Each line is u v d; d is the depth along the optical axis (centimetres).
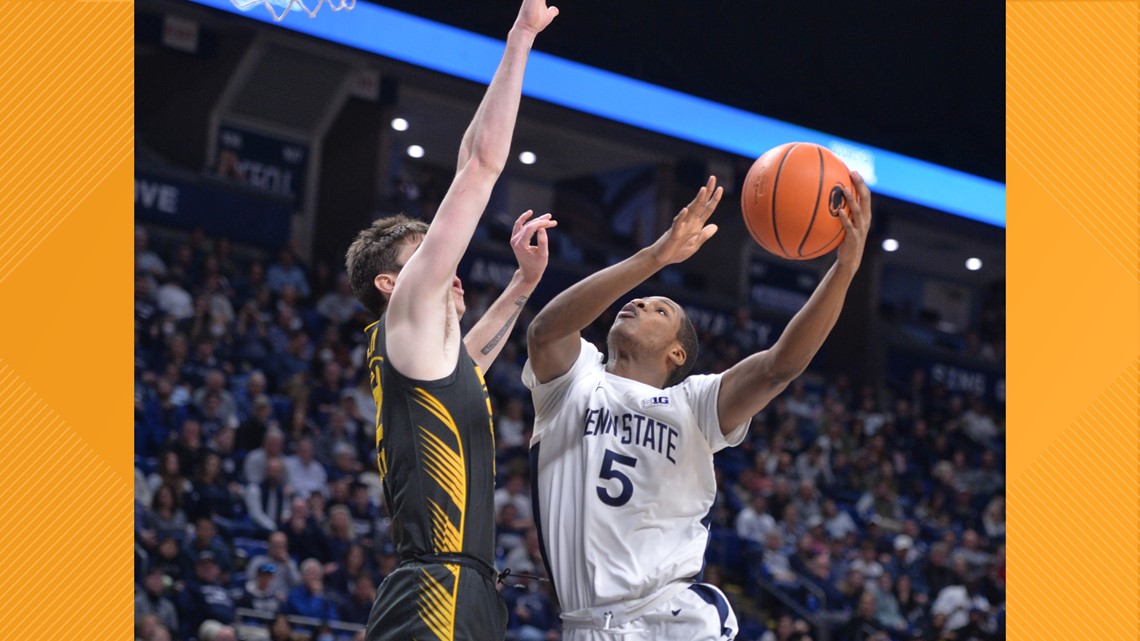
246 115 1504
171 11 1420
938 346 1959
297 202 1534
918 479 1530
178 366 1102
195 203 1387
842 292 286
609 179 1881
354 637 901
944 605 1221
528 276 321
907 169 1622
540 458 312
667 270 1766
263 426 1048
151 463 990
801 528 1296
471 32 1400
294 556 947
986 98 1639
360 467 1092
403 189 1702
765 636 1102
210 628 818
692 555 298
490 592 268
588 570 296
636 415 304
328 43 1358
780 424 1520
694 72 1514
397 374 269
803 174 297
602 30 1461
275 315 1299
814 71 1563
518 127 1673
